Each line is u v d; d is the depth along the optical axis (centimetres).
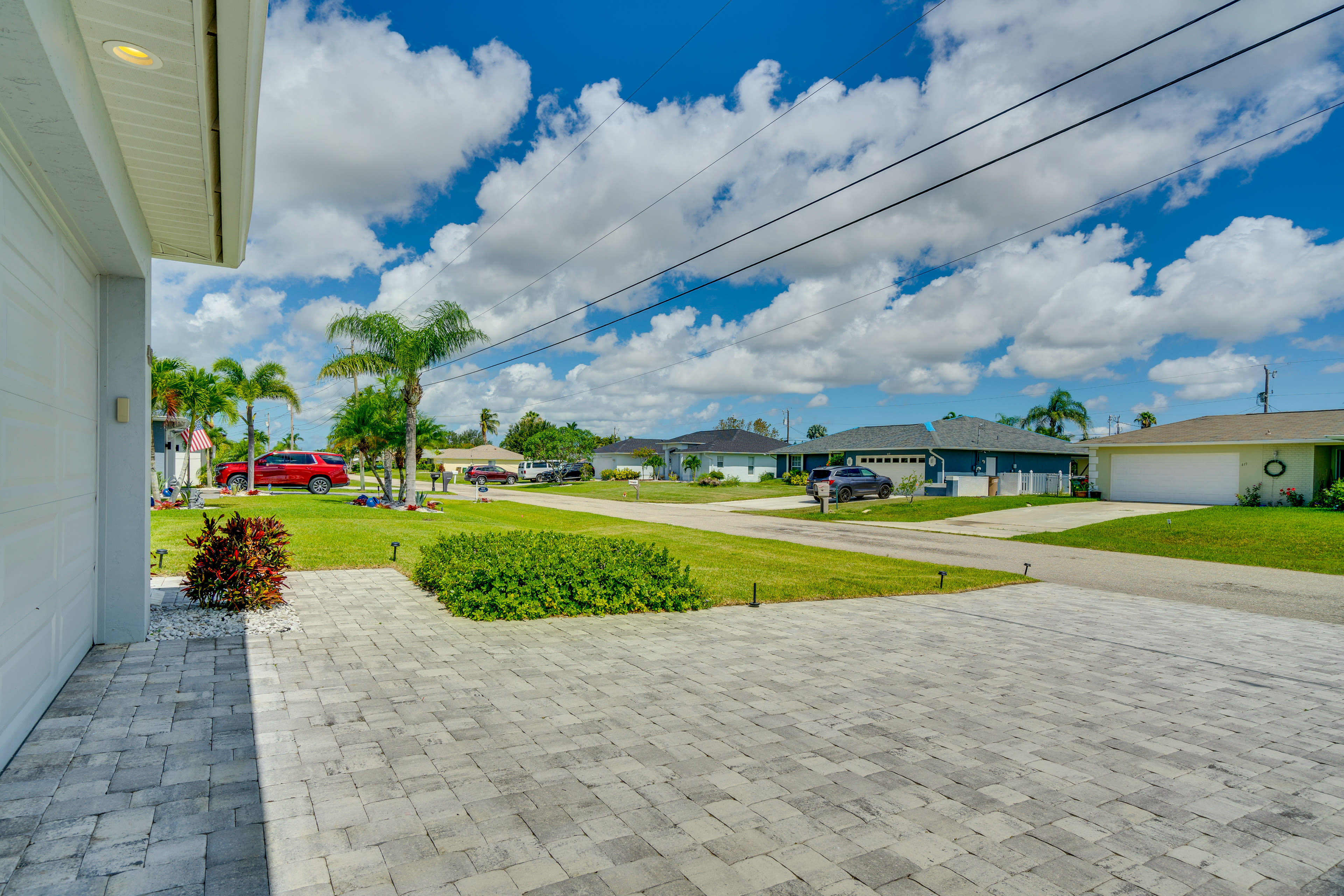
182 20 310
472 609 759
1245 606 1045
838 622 829
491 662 596
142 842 294
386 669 563
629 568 864
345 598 841
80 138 338
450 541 973
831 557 1522
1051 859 313
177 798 334
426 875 280
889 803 362
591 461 7312
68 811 317
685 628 765
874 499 3362
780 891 278
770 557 1477
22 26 244
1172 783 401
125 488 596
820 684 570
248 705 465
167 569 955
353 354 2247
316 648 615
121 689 482
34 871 269
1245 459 2512
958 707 525
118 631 597
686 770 392
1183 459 2700
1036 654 702
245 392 2602
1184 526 1939
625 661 618
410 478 2242
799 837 323
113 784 345
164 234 613
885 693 554
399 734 427
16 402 357
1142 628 852
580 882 279
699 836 320
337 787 354
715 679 572
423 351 2161
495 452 7550
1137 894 288
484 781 368
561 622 766
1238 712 538
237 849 293
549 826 323
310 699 483
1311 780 412
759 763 407
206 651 588
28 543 387
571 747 419
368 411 2264
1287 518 1950
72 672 507
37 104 303
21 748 380
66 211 435
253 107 406
